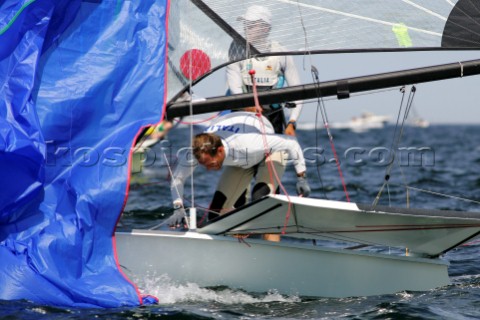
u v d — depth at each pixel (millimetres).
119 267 15930
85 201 15844
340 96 16969
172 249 16516
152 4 17375
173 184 17734
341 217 16078
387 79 16859
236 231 16672
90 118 16516
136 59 17031
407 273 17469
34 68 16094
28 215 15805
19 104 15836
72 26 16750
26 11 16156
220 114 19922
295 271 16828
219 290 16609
